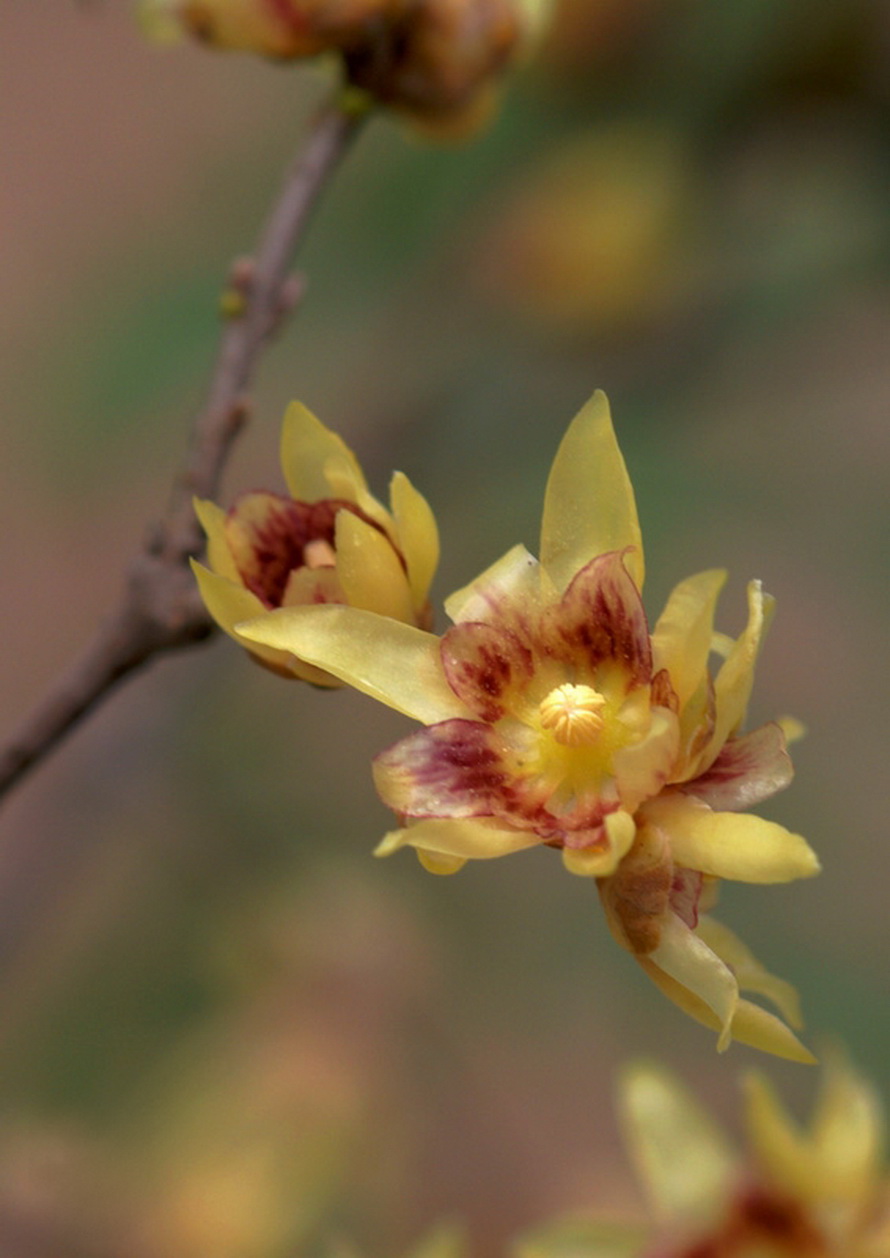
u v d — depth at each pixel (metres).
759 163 0.41
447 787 0.22
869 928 0.42
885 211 0.42
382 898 0.41
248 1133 0.35
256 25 0.25
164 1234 0.31
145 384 0.41
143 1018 0.41
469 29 0.26
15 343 0.42
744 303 0.42
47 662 0.63
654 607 0.41
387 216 0.41
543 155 0.41
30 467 0.41
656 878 0.21
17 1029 0.41
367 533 0.22
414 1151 0.38
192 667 0.39
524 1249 0.25
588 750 0.22
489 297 0.42
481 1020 0.41
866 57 0.39
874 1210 0.25
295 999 0.39
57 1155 0.31
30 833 0.37
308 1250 0.33
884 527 0.42
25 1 0.68
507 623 0.22
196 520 0.24
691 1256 0.25
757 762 0.22
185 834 0.42
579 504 0.22
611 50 0.39
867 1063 0.40
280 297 0.25
